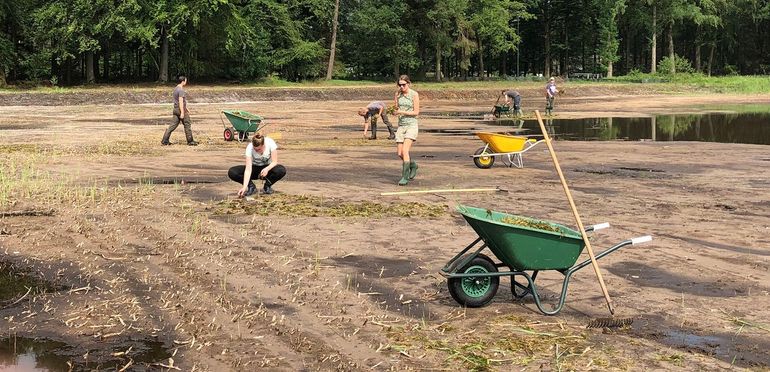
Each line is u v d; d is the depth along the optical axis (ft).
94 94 140.77
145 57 195.21
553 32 320.70
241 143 66.39
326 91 172.76
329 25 238.07
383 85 206.49
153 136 73.31
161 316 18.25
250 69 209.05
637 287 21.31
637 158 56.39
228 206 33.60
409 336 16.89
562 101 167.12
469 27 242.78
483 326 17.70
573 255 18.78
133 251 25.04
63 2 173.88
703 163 53.21
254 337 16.78
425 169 48.34
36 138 70.23
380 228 29.17
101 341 16.48
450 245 26.40
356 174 45.60
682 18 265.75
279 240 26.96
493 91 188.96
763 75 306.76
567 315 18.69
